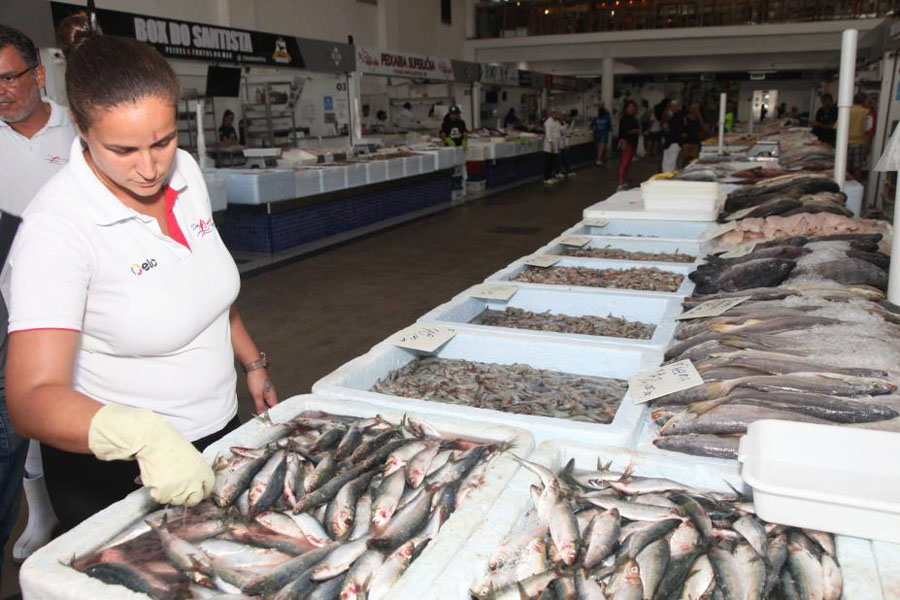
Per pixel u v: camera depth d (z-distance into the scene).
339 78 9.52
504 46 21.69
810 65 21.78
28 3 4.95
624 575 0.99
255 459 1.23
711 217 3.92
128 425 0.98
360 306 5.26
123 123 1.03
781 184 3.88
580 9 21.05
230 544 1.04
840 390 1.40
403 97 14.38
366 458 1.26
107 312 1.27
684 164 11.92
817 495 0.99
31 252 1.14
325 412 1.52
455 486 1.16
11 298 1.12
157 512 1.12
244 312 5.15
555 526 1.08
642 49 21.00
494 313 2.68
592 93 26.38
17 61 1.84
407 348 2.12
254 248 7.14
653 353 1.89
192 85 7.86
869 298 2.02
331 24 14.81
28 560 1.00
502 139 13.06
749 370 1.54
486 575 1.00
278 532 1.08
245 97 9.48
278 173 6.92
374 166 8.46
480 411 1.50
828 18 19.20
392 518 1.09
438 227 8.68
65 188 1.20
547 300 2.66
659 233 3.98
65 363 1.10
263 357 1.77
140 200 1.29
